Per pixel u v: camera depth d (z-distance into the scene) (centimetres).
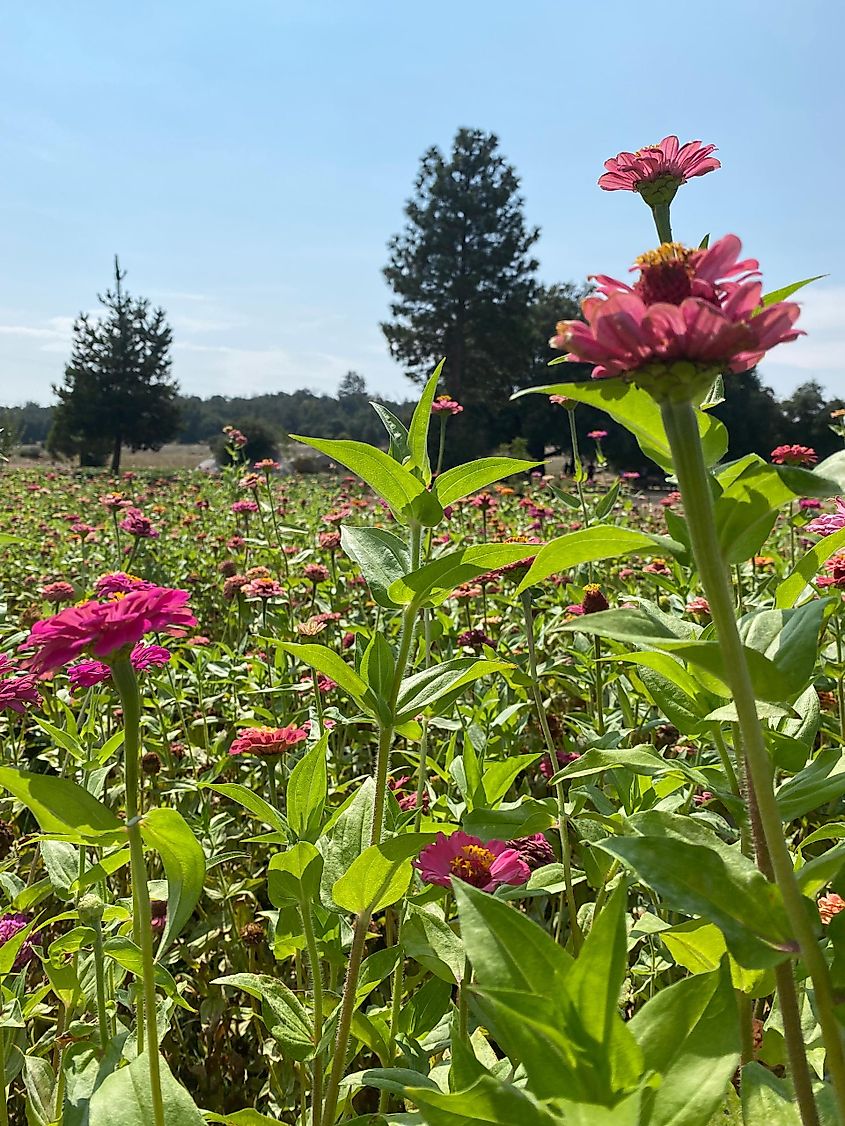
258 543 814
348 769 447
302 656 182
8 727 472
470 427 4350
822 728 351
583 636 409
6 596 756
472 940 111
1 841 324
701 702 165
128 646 152
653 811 142
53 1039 223
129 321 4597
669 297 118
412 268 4653
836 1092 110
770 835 112
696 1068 107
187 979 305
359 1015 181
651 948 254
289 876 182
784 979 125
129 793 153
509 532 912
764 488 119
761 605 296
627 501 1169
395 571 197
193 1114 145
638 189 212
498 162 4650
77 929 216
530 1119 104
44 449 5288
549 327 4781
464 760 257
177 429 4841
